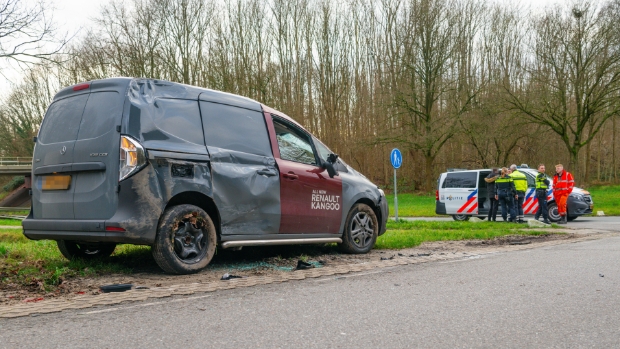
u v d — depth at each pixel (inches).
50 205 223.8
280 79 1550.2
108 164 204.5
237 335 129.8
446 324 141.9
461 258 280.2
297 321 144.2
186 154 216.8
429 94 1416.1
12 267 221.3
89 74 1164.5
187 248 219.8
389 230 482.0
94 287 189.9
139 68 1269.7
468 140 1498.5
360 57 1688.0
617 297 177.6
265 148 253.6
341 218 287.0
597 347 122.1
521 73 1369.3
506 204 634.2
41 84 1791.3
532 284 201.5
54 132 228.8
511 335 131.5
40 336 127.9
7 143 1935.3
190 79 1376.7
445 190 747.4
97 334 130.0
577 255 291.1
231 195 231.8
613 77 1176.2
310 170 272.4
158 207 206.8
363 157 1738.4
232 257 269.4
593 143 1968.5
